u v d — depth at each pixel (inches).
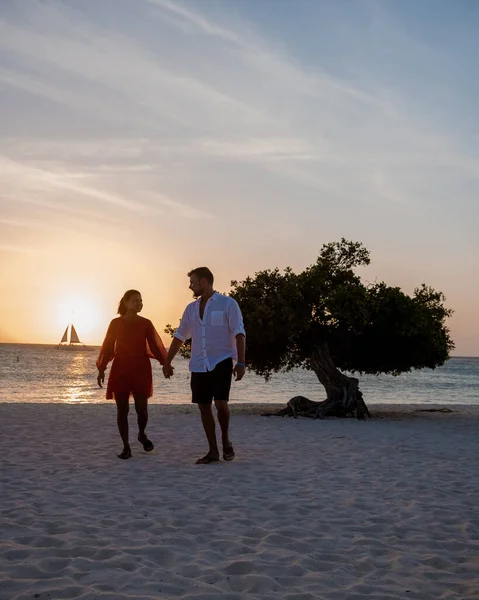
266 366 810.2
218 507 214.4
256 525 192.2
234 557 159.9
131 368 330.3
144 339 334.3
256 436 462.6
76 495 228.2
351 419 687.1
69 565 148.4
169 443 397.7
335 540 178.1
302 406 708.7
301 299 743.1
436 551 169.6
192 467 300.0
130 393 335.3
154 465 304.3
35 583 136.2
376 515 209.5
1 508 204.5
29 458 319.0
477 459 354.0
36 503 213.5
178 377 2345.0
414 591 138.7
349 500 231.3
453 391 1788.9
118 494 231.8
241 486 253.9
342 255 786.8
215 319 311.0
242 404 943.7
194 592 134.3
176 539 173.0
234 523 193.0
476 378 3260.3
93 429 471.5
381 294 769.6
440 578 148.7
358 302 717.3
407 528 192.9
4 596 128.3
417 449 396.8
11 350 7426.2
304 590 138.2
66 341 7308.1
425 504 227.5
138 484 253.1
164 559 156.5
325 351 750.5
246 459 332.8
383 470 306.2
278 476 280.5
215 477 273.6
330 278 768.9
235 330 308.2
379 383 2397.9
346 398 708.0
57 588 132.9
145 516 198.5
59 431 450.6
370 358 818.8
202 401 313.4
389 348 800.3
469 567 156.5
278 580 144.1
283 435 474.6
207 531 183.2
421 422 652.1
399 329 753.6
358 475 289.1
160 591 134.1
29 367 3105.3
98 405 761.6
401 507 222.4
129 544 167.0
